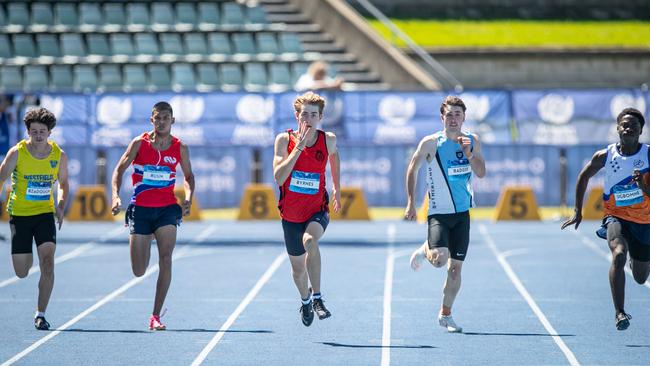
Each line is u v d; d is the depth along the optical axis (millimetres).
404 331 24625
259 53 74062
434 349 22328
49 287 24969
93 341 23359
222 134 59500
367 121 58938
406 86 72938
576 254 40094
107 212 53375
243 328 25094
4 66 71688
